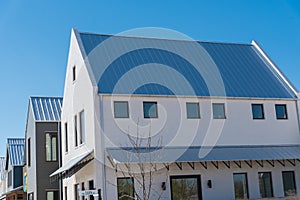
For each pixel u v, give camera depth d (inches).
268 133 1331.2
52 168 1566.2
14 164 2119.8
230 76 1405.0
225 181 1240.8
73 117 1385.3
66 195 1480.1
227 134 1280.8
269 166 1301.7
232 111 1306.6
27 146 1752.0
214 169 1238.9
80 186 1290.6
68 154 1455.5
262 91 1373.0
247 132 1306.6
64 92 1546.5
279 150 1304.1
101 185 1114.1
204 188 1214.3
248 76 1429.6
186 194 1196.5
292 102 1387.8
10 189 2185.0
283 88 1414.9
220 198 1225.4
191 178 1213.1
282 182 1304.1
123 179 1146.7
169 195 1171.9
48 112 1636.3
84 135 1261.1
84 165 1193.4
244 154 1244.5
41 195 1537.9
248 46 1610.5
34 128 1594.5
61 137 1588.3
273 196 1283.2
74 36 1400.1
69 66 1470.2
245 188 1266.0
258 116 1341.0
